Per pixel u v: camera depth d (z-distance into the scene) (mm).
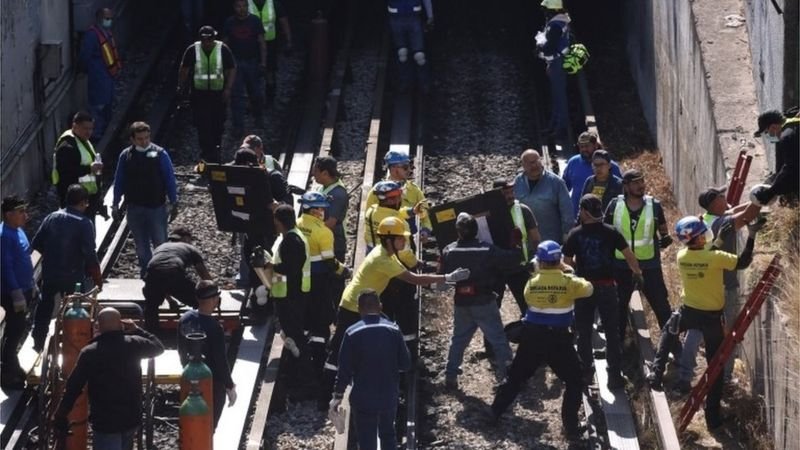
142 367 44969
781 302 42375
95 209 53750
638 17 71438
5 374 44656
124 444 39281
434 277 44500
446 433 45062
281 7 70562
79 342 41812
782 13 48625
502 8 82562
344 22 80312
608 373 45656
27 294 44688
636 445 43344
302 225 46594
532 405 46562
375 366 40000
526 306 48688
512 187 47156
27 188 60062
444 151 66062
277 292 45938
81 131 53250
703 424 45219
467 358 49219
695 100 56594
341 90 70062
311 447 44031
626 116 69500
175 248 47250
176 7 81562
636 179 46812
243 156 50031
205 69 61281
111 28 67375
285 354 48125
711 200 45844
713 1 58094
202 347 40781
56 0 64688
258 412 44500
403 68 70312
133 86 69500
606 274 45188
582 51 64375
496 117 69500
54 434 41500
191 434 39688
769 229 46562
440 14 82000
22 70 59438
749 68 54969
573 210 49469
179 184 61250
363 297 40438
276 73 73062
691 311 44562
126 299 50062
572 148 64500
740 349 47625
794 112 45844
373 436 40375
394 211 46781
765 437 43531
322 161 48938
